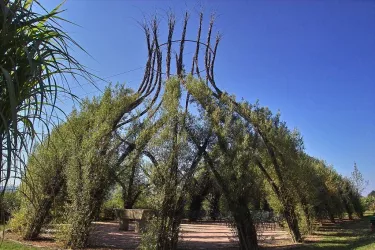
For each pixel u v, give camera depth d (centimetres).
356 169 3303
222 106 983
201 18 1151
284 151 1260
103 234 1356
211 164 919
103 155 1014
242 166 939
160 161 866
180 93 893
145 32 1155
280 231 1697
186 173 870
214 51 1134
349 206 2873
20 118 239
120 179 1084
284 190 1278
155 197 862
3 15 211
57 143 953
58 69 249
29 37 233
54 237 1061
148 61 1138
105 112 1046
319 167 2272
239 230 965
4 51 219
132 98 1093
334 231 1753
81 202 988
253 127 1086
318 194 1850
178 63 1043
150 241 852
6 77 181
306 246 1148
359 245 1129
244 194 948
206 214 2197
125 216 1484
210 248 1050
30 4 255
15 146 200
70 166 1000
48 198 1002
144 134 930
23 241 1029
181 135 866
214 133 927
